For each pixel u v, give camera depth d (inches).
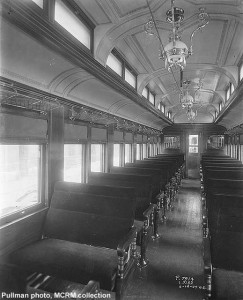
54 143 173.9
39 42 118.6
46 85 168.4
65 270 119.8
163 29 187.9
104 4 155.2
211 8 161.5
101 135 262.4
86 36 175.5
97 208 153.3
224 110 377.1
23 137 143.8
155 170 267.0
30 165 160.6
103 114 256.7
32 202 161.3
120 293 117.0
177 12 159.6
